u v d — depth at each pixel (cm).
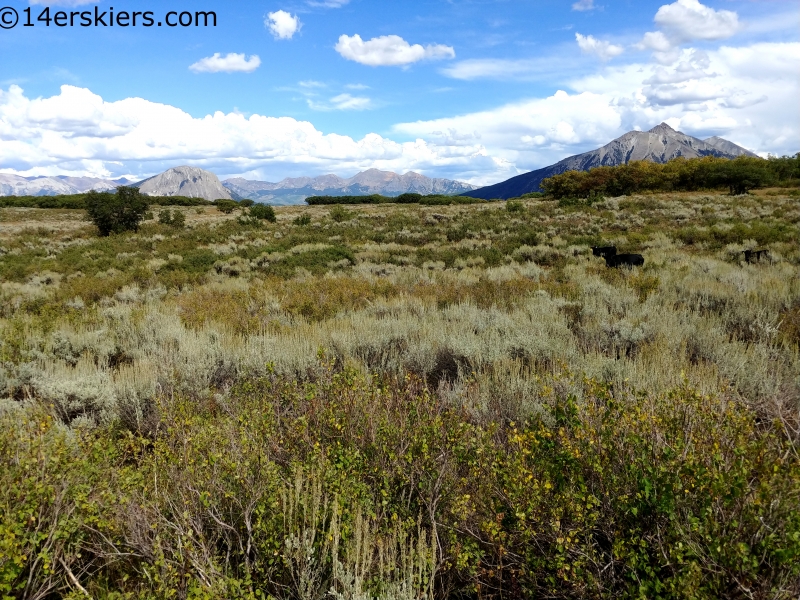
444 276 1422
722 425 293
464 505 266
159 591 222
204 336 727
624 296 898
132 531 256
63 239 3145
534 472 286
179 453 320
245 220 3691
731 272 1097
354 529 245
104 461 312
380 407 388
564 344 600
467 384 471
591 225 2705
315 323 793
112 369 612
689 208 3228
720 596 209
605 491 268
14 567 216
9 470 265
